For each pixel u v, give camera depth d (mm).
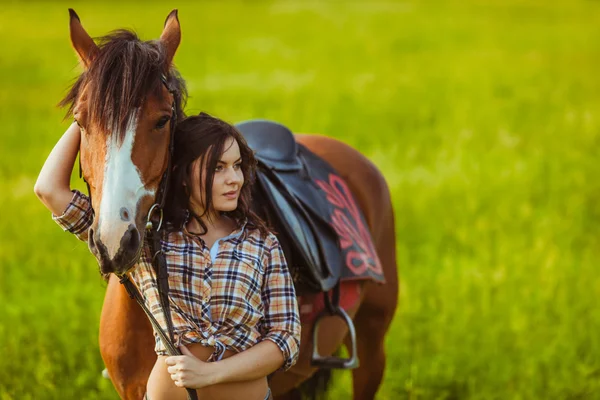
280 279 4207
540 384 7676
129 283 4246
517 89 25641
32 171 15555
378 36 40469
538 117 21125
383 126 20016
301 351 5355
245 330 4086
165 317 3955
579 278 10156
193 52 34062
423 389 7543
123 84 3848
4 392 7027
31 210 12828
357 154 6891
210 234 4164
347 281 5758
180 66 30062
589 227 12438
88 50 4156
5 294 9594
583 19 46562
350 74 29203
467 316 9008
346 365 5234
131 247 3740
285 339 4137
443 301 9438
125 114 3820
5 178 14922
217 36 40469
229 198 4098
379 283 6020
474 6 56281
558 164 15836
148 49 4000
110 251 3686
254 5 60531
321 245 5285
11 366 7605
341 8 57094
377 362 6629
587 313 9234
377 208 6746
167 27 4309
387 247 6871
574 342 8453
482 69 29891
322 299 5430
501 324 8867
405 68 30594
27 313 8875
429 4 59312
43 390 7156
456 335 8570
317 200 5707
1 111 21828
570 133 18984
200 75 28109
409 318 9008
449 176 14961
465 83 26984
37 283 9844
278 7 59062
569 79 27469
